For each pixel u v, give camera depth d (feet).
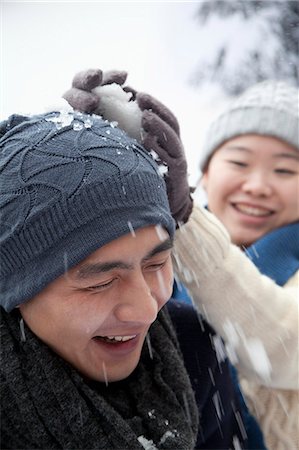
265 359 3.78
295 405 4.11
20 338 2.95
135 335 3.04
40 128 2.88
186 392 3.33
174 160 3.32
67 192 2.70
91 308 2.84
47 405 2.87
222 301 3.75
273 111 5.45
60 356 2.98
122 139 2.96
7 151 2.85
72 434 2.86
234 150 5.58
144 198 2.83
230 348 3.83
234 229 5.65
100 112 3.30
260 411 4.25
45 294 2.84
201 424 3.71
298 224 5.34
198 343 3.82
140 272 2.88
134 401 3.20
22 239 2.75
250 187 5.44
